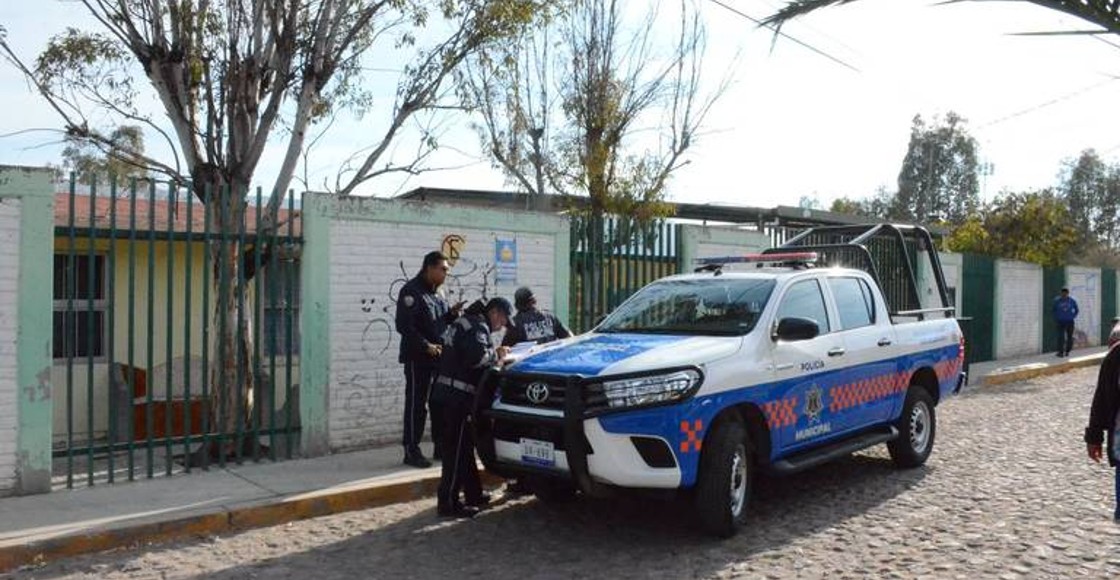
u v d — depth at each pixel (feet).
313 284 28.71
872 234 36.01
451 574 18.49
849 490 25.20
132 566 19.19
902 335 27.32
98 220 29.27
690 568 18.51
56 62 28.76
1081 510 22.77
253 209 34.96
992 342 67.41
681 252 41.06
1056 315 69.46
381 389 30.50
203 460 26.81
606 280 38.04
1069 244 92.22
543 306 35.01
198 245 37.55
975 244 89.97
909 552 19.40
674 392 19.20
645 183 52.80
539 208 56.13
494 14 32.99
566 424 19.06
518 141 56.08
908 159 163.94
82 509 22.08
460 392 22.30
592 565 18.86
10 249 23.15
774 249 34.24
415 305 26.86
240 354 27.84
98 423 35.19
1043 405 43.29
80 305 35.06
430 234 31.58
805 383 22.74
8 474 23.27
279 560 19.60
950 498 24.18
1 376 23.11
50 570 18.95
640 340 22.08
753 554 19.36
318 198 28.73
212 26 29.25
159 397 35.91
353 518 23.15
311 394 28.84
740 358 20.89
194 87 29.43
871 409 25.57
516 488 23.70
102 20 28.68
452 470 22.72
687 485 19.47
